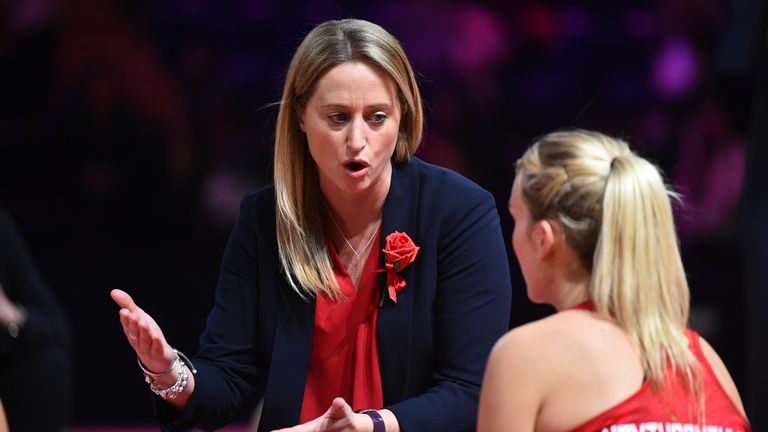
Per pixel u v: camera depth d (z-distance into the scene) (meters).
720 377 8.93
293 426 10.38
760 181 14.38
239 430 21.30
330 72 10.02
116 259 23.70
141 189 27.33
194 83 28.34
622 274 8.58
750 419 14.22
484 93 29.05
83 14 28.11
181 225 27.28
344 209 10.74
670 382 8.48
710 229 28.22
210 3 29.81
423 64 28.88
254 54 29.98
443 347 10.58
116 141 27.45
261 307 10.84
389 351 10.52
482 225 10.74
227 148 28.16
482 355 10.45
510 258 23.27
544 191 8.89
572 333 8.62
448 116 28.48
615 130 29.86
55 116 27.70
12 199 27.22
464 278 10.59
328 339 10.66
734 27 15.27
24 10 28.41
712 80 29.50
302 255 10.67
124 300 9.65
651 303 8.59
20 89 28.36
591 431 8.38
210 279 24.06
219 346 10.81
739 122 29.22
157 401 10.26
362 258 10.82
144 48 28.09
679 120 29.59
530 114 29.62
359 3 30.08
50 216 27.14
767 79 14.52
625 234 8.59
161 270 23.94
